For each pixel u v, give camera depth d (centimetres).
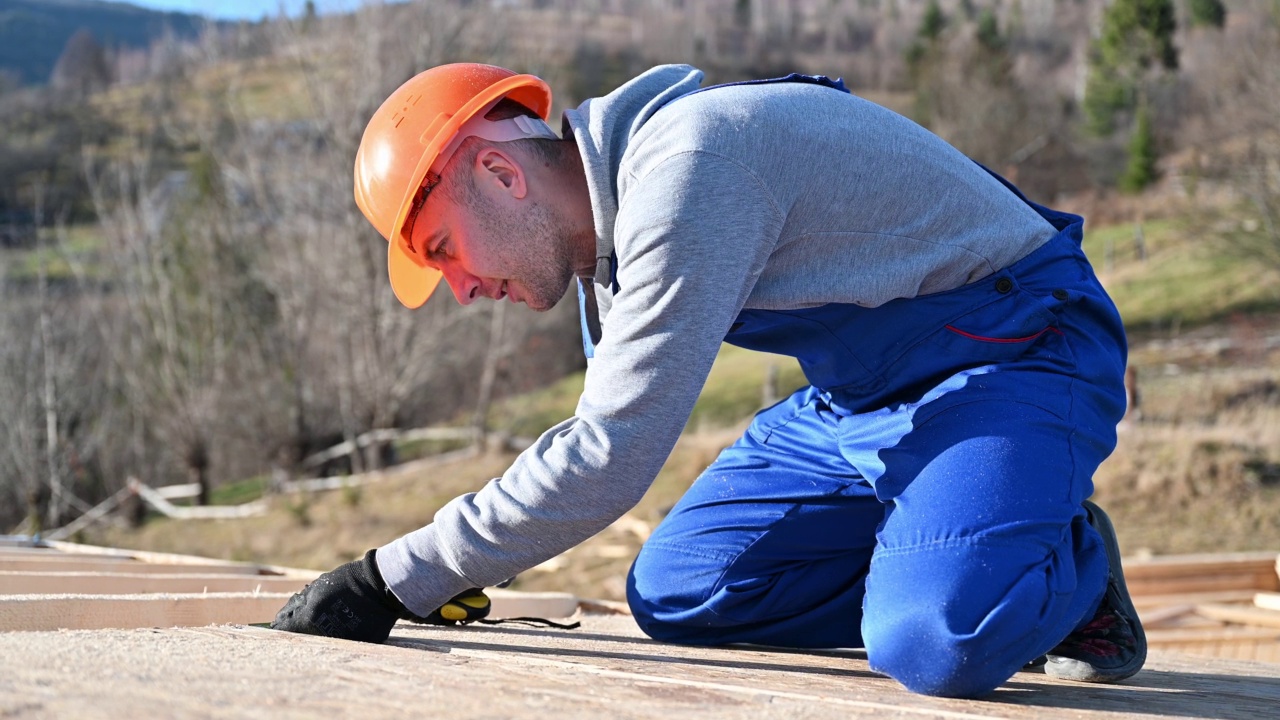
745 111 154
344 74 1727
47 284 2138
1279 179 1773
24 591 213
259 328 1861
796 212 158
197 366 1803
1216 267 2128
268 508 1505
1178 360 1716
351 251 1708
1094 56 3697
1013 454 152
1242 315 1872
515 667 135
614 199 158
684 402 148
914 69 3456
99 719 92
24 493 1727
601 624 255
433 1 1769
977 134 2872
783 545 195
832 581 197
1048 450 154
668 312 146
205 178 1938
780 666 167
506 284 177
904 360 172
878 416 177
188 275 1839
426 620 184
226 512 1541
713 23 6009
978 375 165
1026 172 2948
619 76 4562
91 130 4134
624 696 119
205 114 2073
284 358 1817
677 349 146
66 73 6009
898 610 142
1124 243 2491
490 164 167
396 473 1588
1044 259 175
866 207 161
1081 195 3005
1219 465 1036
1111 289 2202
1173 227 2252
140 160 2267
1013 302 169
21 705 95
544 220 169
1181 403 1422
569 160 172
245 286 1862
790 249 162
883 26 6047
